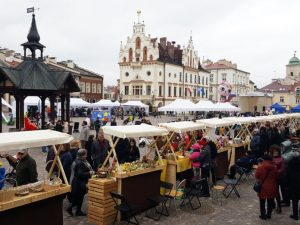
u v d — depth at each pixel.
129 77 69.06
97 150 11.07
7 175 11.09
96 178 8.34
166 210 8.93
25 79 21.17
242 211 9.43
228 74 92.94
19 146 6.07
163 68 68.56
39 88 21.22
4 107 51.06
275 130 16.08
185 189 9.86
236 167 12.20
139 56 67.94
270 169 8.56
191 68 78.31
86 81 67.56
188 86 77.81
